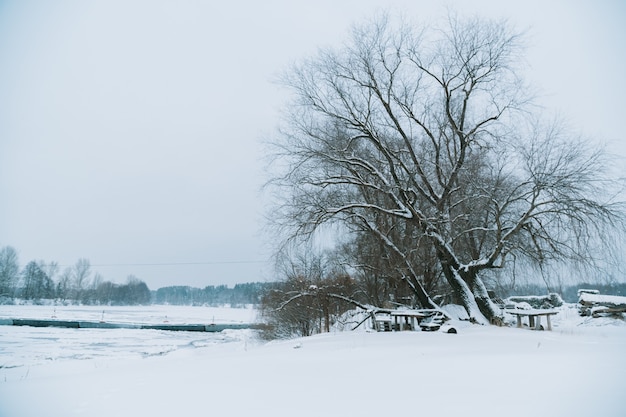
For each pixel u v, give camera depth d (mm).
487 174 21594
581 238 17891
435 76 22484
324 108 22875
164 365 9984
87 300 137250
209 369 8555
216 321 64812
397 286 25297
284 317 26672
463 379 6512
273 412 4965
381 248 22906
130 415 5070
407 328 19781
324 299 24016
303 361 9281
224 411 5086
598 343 11727
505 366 7652
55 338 36344
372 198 24219
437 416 4559
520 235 19875
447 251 20703
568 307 27422
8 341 32969
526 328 17453
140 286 184625
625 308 21750
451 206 21453
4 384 7660
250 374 7652
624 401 4965
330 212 21109
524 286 22672
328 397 5602
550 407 4773
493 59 21578
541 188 17969
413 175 22141
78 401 5957
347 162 21922
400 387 6062
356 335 16562
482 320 19219
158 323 56156
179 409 5258
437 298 25906
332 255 25828
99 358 21938
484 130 21859
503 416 4473
